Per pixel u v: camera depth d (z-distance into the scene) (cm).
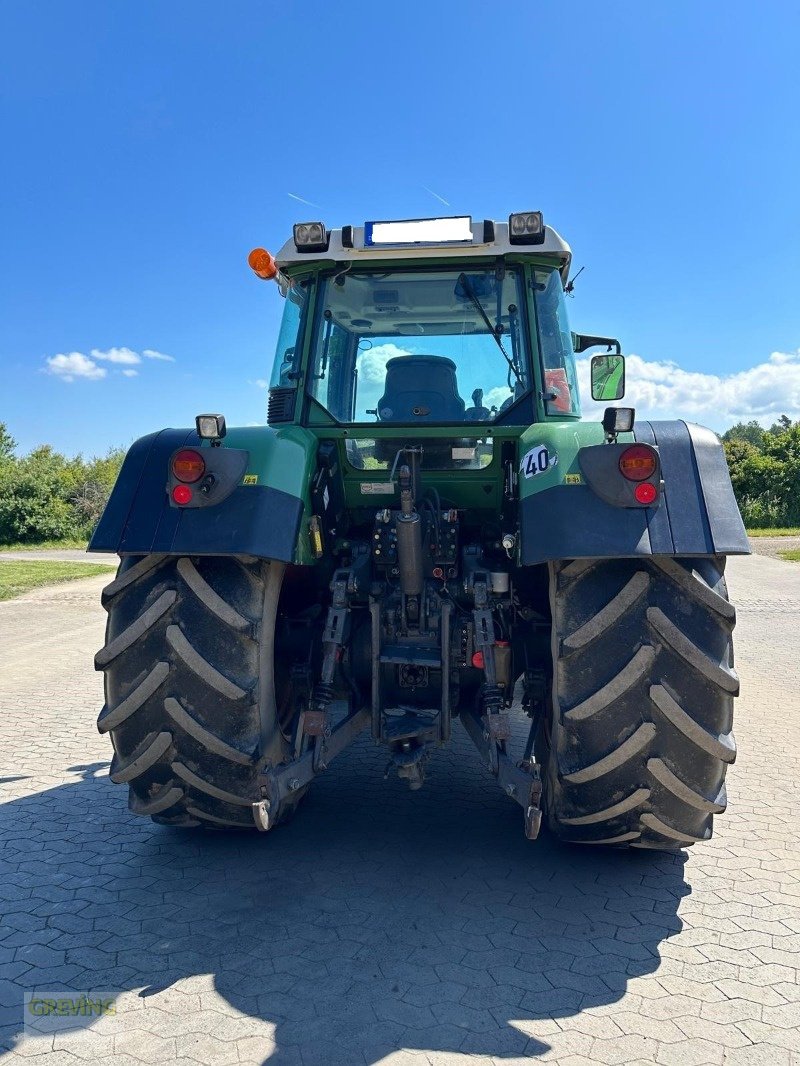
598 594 277
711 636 271
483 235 362
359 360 390
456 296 383
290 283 399
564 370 379
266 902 300
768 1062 215
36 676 728
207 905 298
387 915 291
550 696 327
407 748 321
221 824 324
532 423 364
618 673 273
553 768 296
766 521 2923
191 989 247
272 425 383
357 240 370
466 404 380
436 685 344
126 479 300
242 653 288
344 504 385
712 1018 233
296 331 390
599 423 307
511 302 379
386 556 351
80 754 488
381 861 334
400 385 384
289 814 361
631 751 274
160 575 294
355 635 356
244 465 292
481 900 302
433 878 320
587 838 310
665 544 265
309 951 267
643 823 295
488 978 252
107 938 276
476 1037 224
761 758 479
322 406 376
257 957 264
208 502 283
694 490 276
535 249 364
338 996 243
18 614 1133
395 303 386
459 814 384
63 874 324
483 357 381
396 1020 232
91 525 3850
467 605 359
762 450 3338
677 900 303
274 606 305
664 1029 228
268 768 293
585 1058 216
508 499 366
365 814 385
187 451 281
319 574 365
